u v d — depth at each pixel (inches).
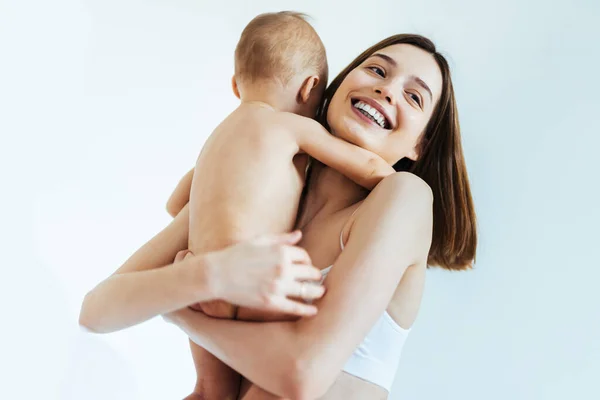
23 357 78.7
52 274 81.7
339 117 39.9
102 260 83.0
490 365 68.1
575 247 67.3
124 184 84.4
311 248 37.9
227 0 85.9
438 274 70.4
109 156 84.6
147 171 84.9
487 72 73.1
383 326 36.8
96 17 85.7
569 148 69.3
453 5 75.5
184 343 80.9
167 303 31.0
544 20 72.2
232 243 33.8
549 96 70.9
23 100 83.8
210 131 85.5
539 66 71.7
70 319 80.7
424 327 70.0
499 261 69.0
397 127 40.2
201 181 37.0
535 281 67.9
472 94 73.0
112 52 85.7
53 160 83.7
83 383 79.0
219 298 30.1
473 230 47.2
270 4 84.4
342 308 30.5
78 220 83.4
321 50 42.1
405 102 40.4
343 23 81.0
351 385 35.7
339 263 32.3
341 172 38.2
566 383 66.1
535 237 68.6
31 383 78.2
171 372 80.4
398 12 78.8
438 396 68.9
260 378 30.2
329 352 29.6
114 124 85.0
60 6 84.8
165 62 85.8
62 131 84.3
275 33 40.4
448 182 45.8
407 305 37.4
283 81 40.1
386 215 33.3
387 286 31.8
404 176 35.5
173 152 85.2
